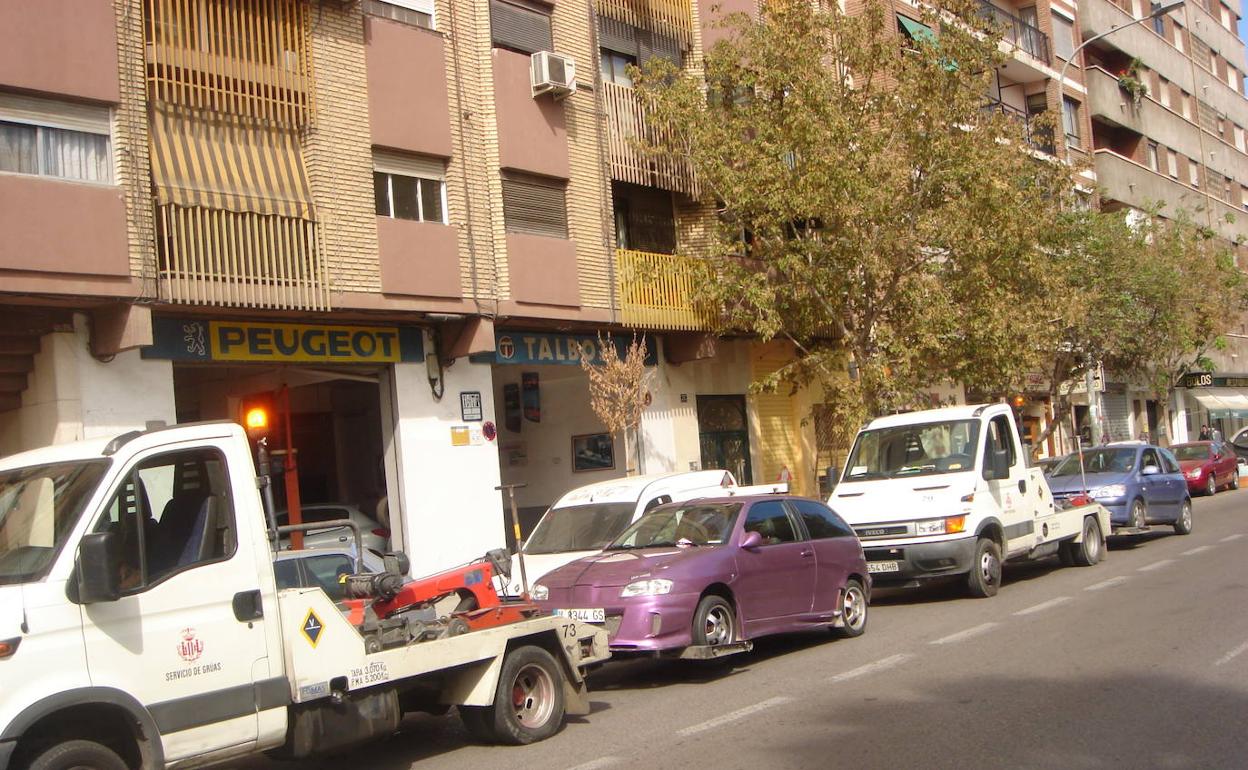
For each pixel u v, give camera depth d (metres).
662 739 7.88
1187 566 15.68
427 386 17.09
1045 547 15.74
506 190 17.91
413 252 16.02
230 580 6.47
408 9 17.06
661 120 20.00
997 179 19.59
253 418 16.78
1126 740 7.02
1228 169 53.09
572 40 19.67
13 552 6.05
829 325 21.50
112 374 13.46
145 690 5.98
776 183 18.83
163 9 13.79
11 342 12.99
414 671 7.38
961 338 20.73
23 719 5.49
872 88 20.08
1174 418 47.88
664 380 21.56
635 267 19.64
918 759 6.86
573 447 21.75
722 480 14.74
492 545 17.58
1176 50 48.97
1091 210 29.69
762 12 20.42
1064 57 40.00
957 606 13.61
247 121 14.56
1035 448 28.97
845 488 14.98
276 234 14.45
